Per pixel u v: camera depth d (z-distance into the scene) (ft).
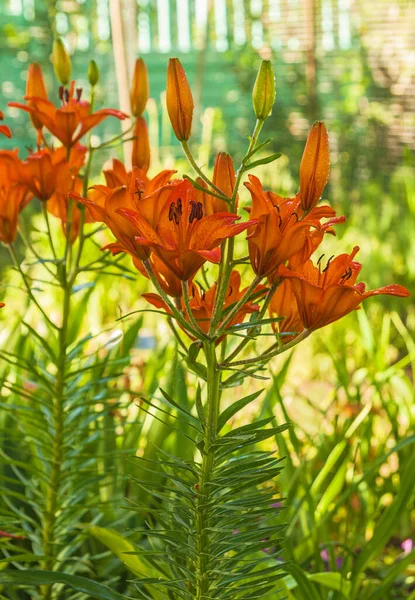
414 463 4.91
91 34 22.71
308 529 5.69
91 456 4.96
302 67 19.65
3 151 4.29
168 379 5.74
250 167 3.36
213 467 3.70
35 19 21.93
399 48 17.60
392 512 4.91
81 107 4.68
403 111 17.44
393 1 17.62
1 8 23.13
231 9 21.76
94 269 4.69
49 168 4.42
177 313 3.36
